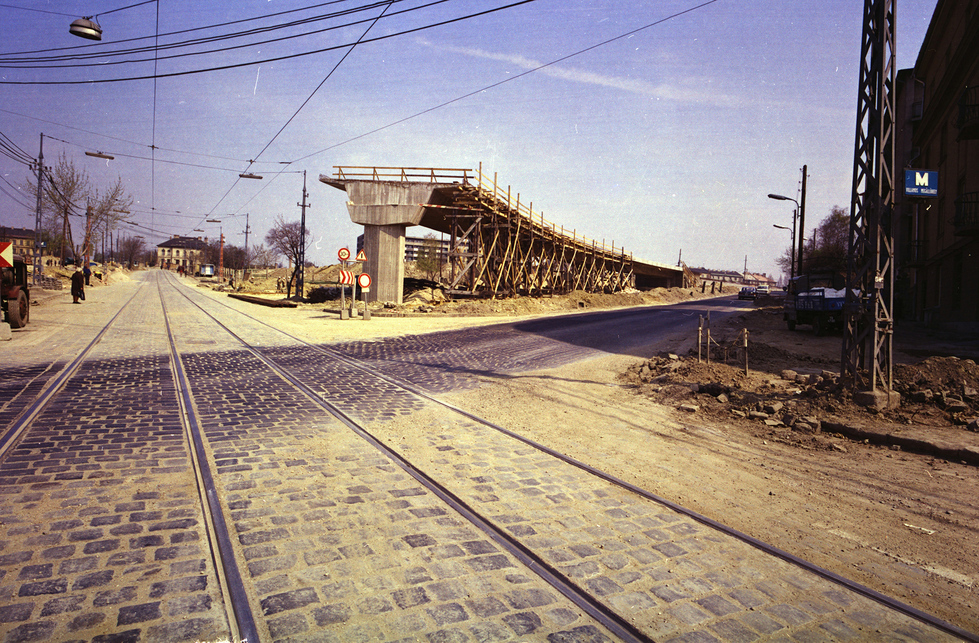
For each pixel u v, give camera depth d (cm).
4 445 574
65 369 1030
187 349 1366
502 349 1566
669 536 425
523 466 588
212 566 351
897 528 452
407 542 395
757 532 438
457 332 1986
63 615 289
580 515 460
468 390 998
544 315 3075
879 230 791
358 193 3173
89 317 2131
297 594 320
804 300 2095
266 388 937
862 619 321
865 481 561
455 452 625
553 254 4934
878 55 797
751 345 1502
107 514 421
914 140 3147
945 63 2784
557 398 945
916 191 800
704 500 505
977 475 576
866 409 786
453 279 3597
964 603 341
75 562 346
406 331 1995
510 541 404
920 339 1962
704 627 305
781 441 706
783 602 336
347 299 3494
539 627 299
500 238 4050
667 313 3528
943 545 422
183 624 287
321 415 767
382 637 283
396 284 3200
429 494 493
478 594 330
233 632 282
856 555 403
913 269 3238
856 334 836
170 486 484
